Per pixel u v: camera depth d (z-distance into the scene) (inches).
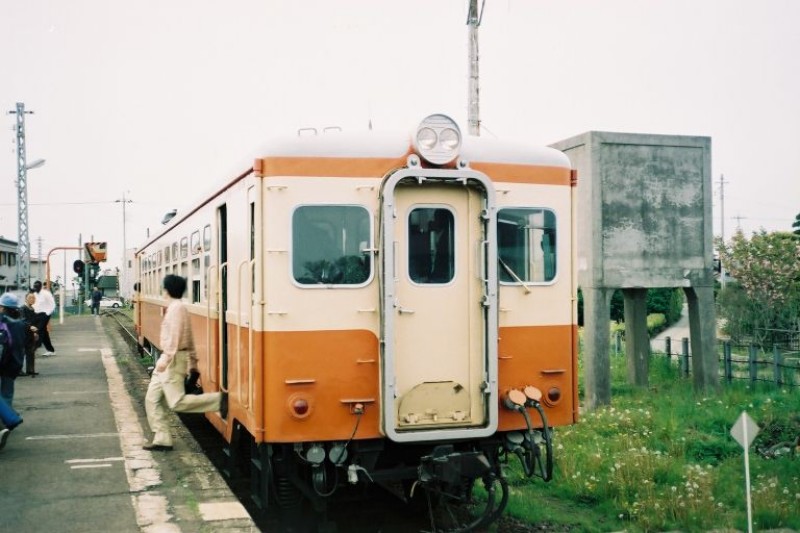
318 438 232.2
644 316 558.6
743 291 973.2
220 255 310.0
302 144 235.8
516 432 253.1
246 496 306.8
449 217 242.2
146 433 367.2
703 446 375.9
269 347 231.8
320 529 257.6
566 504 299.1
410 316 237.5
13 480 280.5
